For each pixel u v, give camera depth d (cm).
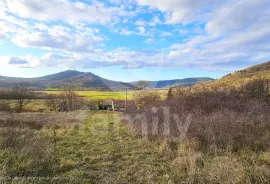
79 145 948
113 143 982
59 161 706
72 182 557
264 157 622
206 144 794
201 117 1022
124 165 689
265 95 1452
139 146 916
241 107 1217
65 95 3953
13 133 862
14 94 3534
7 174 554
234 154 690
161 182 561
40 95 4134
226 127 853
